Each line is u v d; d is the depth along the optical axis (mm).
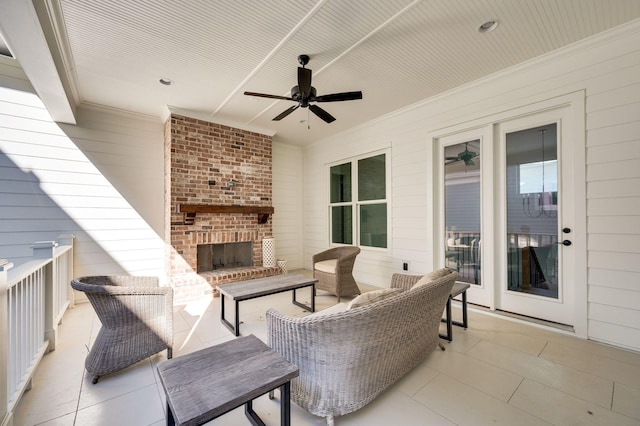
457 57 2801
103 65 2871
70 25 2264
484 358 2230
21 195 3342
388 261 4344
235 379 1191
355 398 1537
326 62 2879
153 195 4273
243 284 3031
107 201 3906
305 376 1546
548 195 2863
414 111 3941
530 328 2801
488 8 2146
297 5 2100
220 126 4430
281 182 5816
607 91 2438
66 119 3498
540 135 2912
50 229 3518
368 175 4719
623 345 2371
